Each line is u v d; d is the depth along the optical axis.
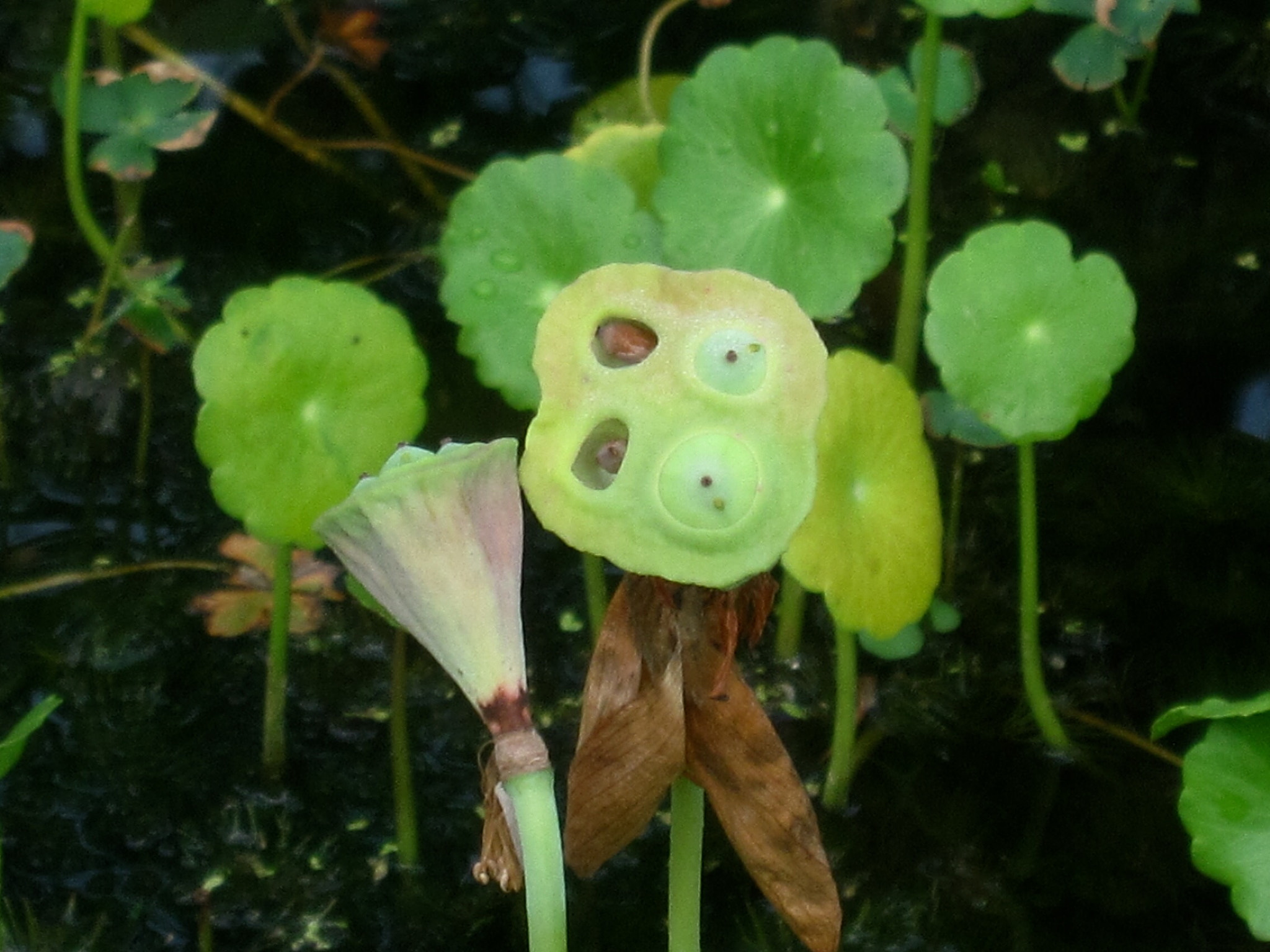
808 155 0.47
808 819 0.32
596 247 0.46
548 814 0.29
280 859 0.48
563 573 0.57
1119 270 0.45
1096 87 0.66
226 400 0.43
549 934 0.29
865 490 0.45
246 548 0.57
